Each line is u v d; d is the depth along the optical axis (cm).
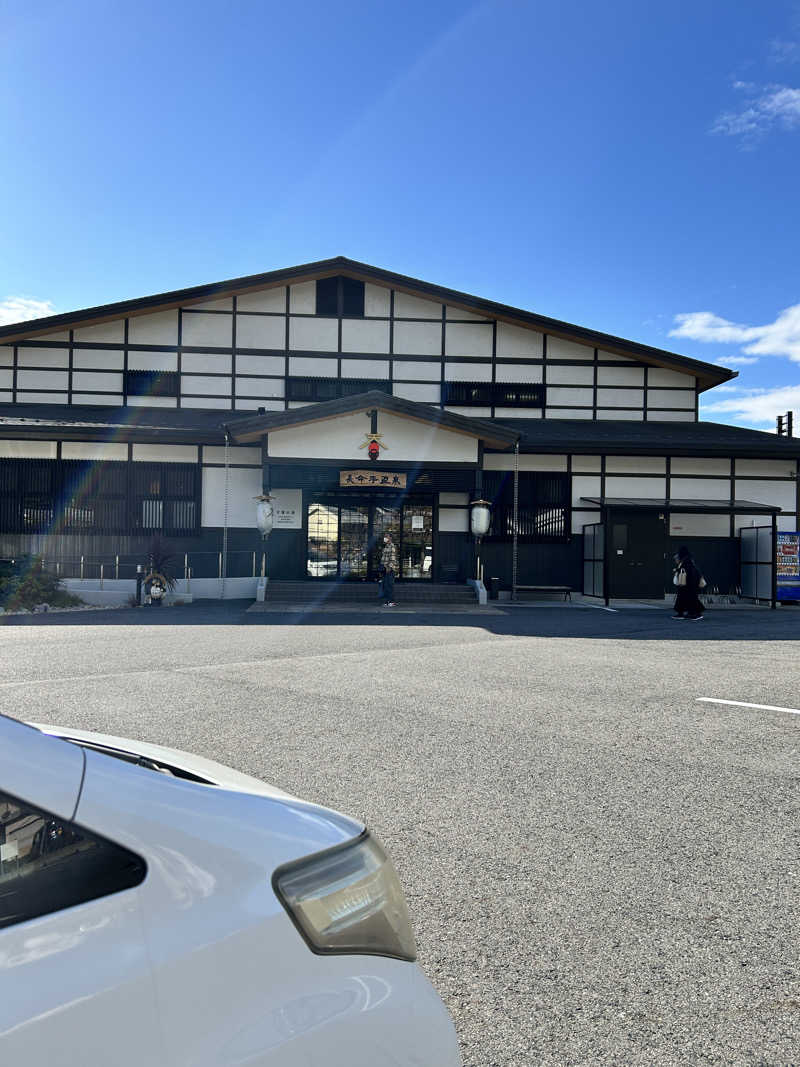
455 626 1245
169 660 841
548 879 302
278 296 2080
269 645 979
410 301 2114
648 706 621
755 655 932
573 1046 200
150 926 107
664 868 314
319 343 2083
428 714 584
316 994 115
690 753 483
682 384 2166
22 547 1844
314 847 130
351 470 1767
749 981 233
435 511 1973
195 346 2055
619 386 2153
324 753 471
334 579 1939
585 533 1981
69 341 2038
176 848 116
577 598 1953
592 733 531
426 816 369
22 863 107
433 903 281
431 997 131
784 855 329
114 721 543
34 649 927
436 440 1745
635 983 230
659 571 1867
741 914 276
